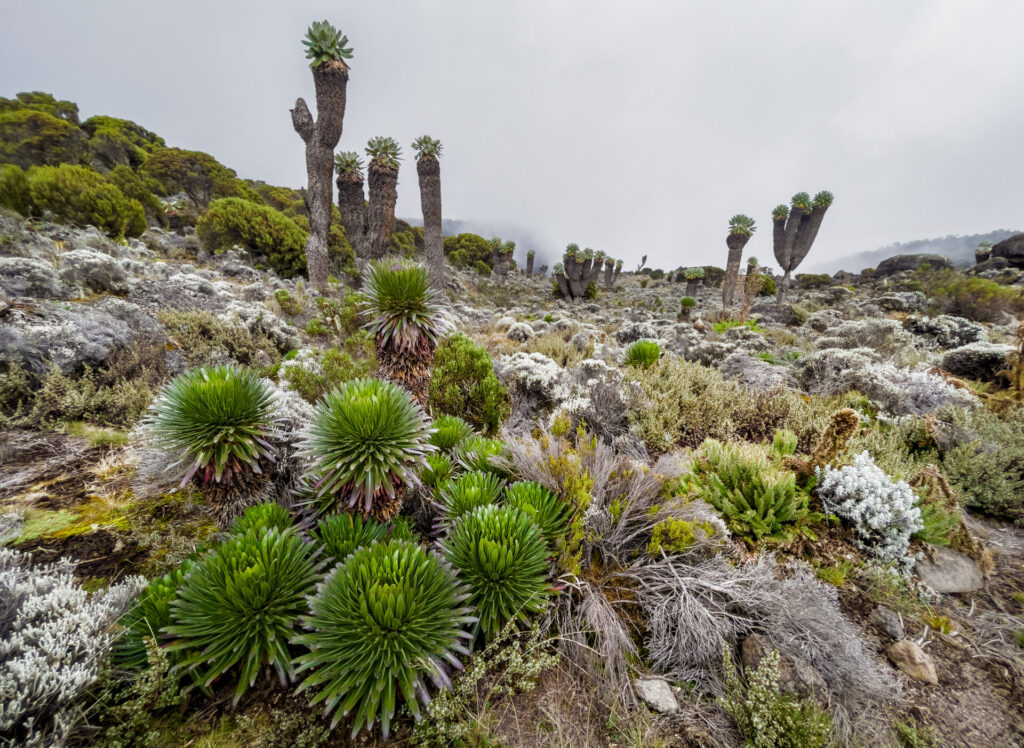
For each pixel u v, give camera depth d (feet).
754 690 4.85
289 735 4.39
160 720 4.42
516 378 16.19
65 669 3.96
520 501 6.81
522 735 4.73
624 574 6.72
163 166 79.77
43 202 29.14
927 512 7.90
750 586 6.20
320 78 34.63
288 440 8.18
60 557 6.37
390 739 4.48
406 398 6.88
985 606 6.89
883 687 5.17
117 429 10.41
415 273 9.84
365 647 4.43
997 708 5.18
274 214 43.47
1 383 9.80
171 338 15.71
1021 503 9.58
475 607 5.38
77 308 13.97
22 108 85.87
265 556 4.91
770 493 7.91
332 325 22.65
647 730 4.81
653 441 12.50
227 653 4.58
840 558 7.52
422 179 46.83
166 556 6.54
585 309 69.10
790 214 61.21
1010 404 13.33
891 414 14.25
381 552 5.14
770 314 48.80
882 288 68.23
